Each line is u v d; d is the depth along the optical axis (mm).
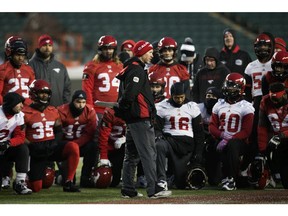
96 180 28625
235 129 28719
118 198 25547
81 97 28594
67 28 75562
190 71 37031
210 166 29859
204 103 30984
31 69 30469
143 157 24281
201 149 28547
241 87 28875
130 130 24281
